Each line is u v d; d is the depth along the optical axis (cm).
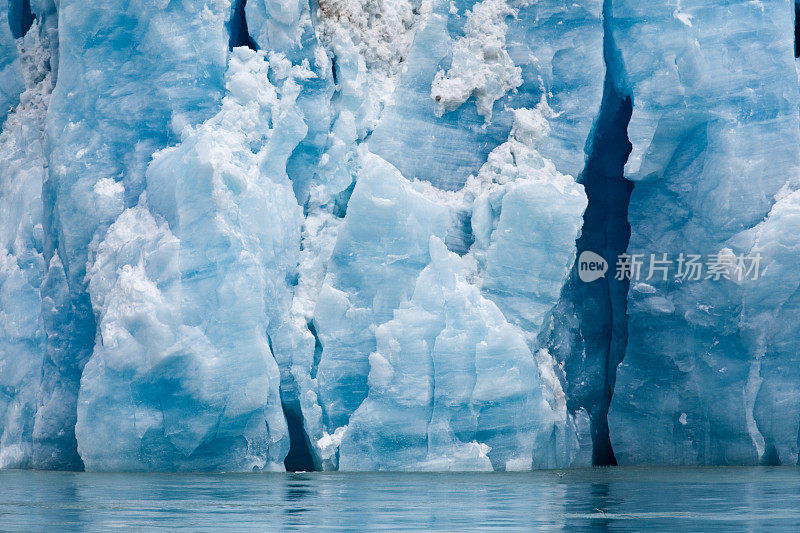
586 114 5778
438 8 5859
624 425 5859
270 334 5275
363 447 5175
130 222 5272
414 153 5759
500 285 5509
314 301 5488
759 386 5584
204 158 5034
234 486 3981
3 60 6234
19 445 5675
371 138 5775
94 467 5081
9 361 5747
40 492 3659
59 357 5538
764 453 5616
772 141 5706
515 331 5275
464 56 5794
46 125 5650
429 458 5122
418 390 5159
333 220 5688
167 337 4859
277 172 5472
